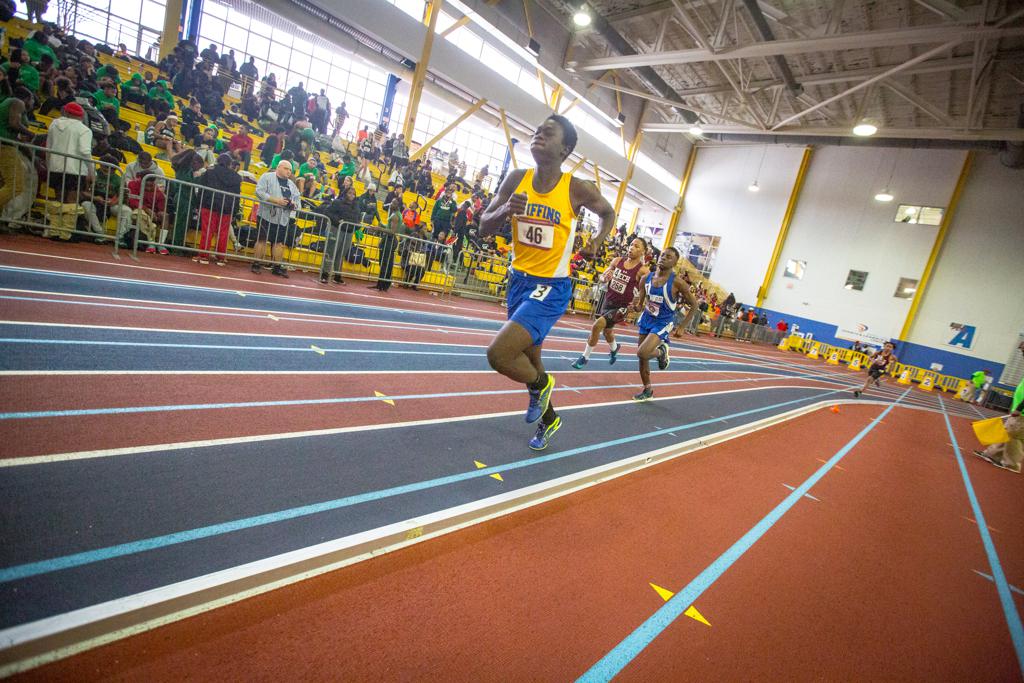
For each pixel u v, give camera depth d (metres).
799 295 24.89
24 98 6.26
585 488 3.03
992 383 19.91
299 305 6.07
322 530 1.96
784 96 19.75
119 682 1.21
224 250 7.32
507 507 2.52
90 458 2.09
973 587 2.98
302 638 1.46
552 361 6.94
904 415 10.73
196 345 3.82
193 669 1.29
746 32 15.57
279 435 2.71
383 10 13.21
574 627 1.78
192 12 14.55
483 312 9.79
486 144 21.92
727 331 22.23
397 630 1.57
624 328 14.66
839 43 10.66
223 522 1.88
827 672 1.87
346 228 8.40
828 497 4.00
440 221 10.70
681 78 20.14
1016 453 7.14
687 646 1.83
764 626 2.07
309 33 14.62
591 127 21.28
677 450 4.12
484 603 1.80
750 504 3.44
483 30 15.70
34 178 5.92
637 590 2.11
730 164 27.19
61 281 4.57
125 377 2.96
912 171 22.06
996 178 20.23
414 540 2.07
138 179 6.64
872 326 22.78
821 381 14.07
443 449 3.04
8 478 1.84
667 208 28.14
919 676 1.99
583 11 13.64
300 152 10.48
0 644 1.16
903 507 4.23
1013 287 19.84
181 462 2.22
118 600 1.38
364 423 3.15
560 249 2.82
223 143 9.08
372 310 6.94
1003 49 13.47
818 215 24.52
